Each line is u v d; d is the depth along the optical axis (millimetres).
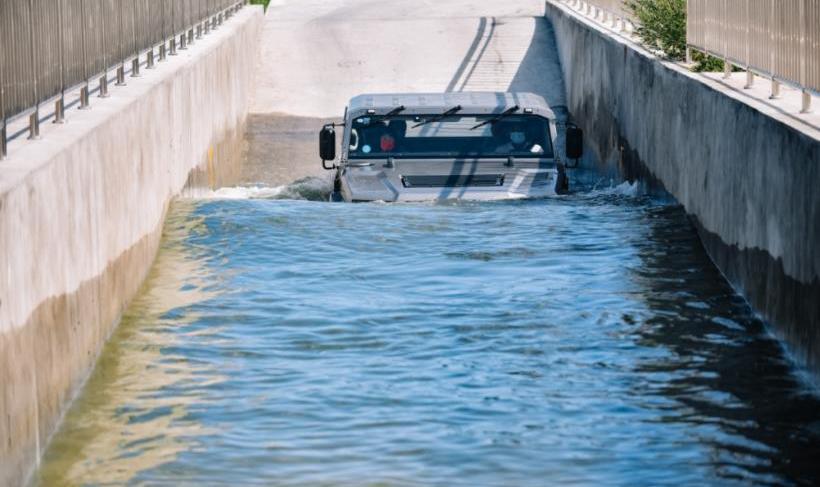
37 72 20156
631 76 39031
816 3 22344
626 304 23922
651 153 35688
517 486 15453
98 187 21578
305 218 30547
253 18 57469
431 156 33531
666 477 15711
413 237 28969
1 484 14773
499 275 25984
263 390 19156
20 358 15906
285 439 17141
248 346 21484
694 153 29766
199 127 37594
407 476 15789
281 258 27453
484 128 33812
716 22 31000
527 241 28734
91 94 27203
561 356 20734
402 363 20422
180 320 23125
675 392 18984
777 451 16578
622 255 27766
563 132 52938
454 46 60844
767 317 22531
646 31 38656
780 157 21844
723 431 17312
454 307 23641
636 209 32094
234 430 17500
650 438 17047
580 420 17766
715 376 19750
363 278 25875
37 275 16969
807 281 19969
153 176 28094
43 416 17078
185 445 17000
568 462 16203
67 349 18703
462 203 32219
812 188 19750
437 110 33688
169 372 20188
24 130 21297
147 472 16156
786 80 24484
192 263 27266
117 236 23188
